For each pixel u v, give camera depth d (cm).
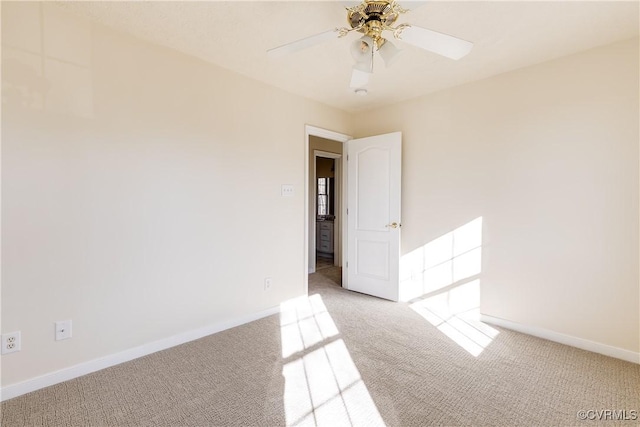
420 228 348
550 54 249
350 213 407
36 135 189
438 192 332
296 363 226
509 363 225
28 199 187
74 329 204
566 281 254
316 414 172
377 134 389
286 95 332
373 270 384
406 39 166
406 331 281
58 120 196
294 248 346
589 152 242
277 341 262
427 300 345
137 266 231
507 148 283
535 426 162
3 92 178
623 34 220
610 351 235
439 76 293
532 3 187
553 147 258
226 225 284
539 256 267
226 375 210
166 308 247
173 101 247
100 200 213
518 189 277
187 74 255
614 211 232
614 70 231
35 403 179
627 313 229
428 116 340
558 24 208
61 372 200
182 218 254
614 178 232
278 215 328
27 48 185
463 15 198
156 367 219
